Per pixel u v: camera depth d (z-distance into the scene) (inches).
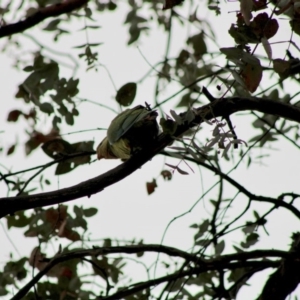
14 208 316.2
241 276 418.9
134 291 397.7
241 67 288.5
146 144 339.6
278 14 293.0
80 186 324.5
